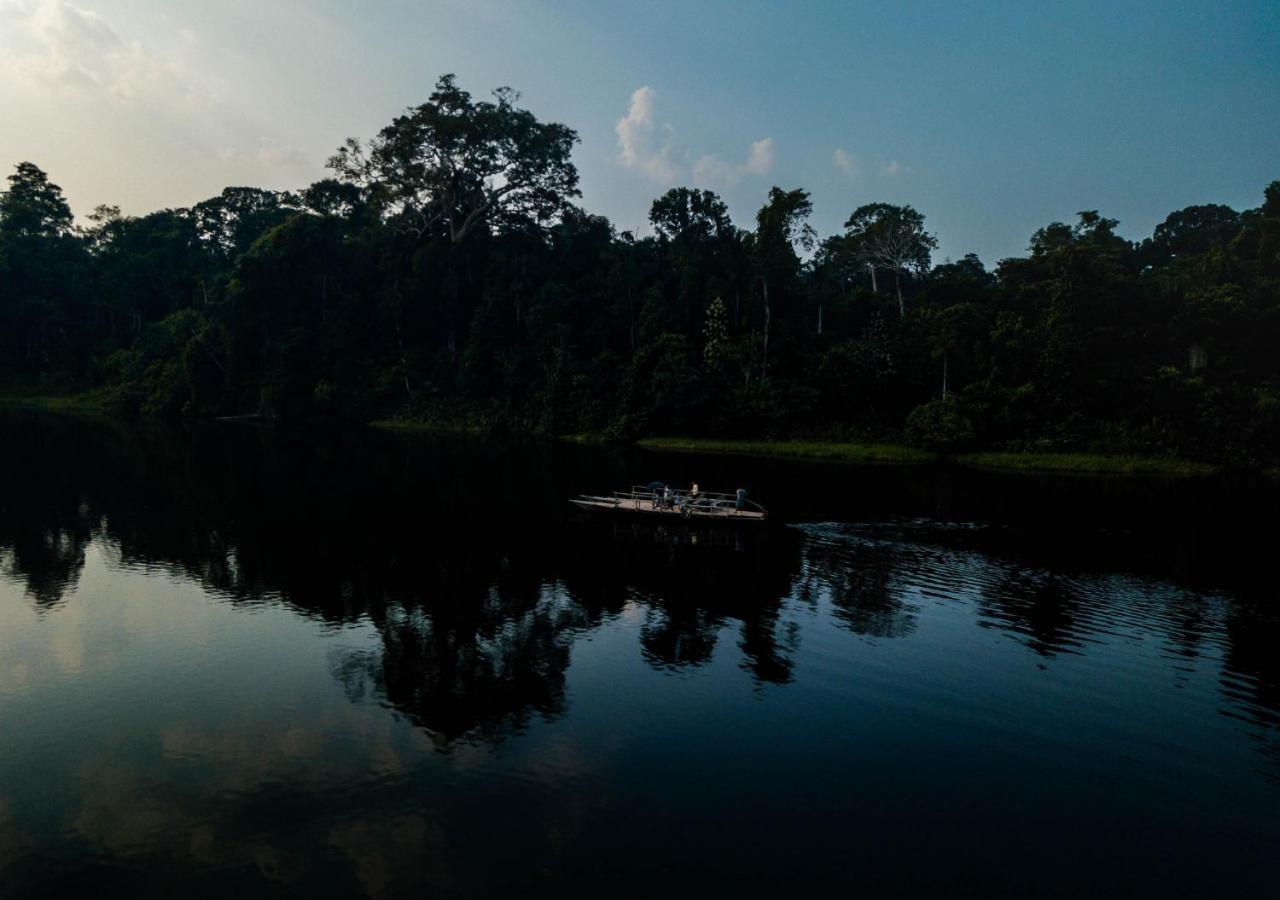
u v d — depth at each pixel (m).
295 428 71.94
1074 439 54.28
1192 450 52.00
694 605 19.19
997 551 24.97
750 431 64.44
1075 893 8.95
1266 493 40.50
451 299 85.44
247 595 19.58
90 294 103.12
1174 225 87.56
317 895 8.67
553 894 8.70
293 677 14.62
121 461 44.06
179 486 36.19
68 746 12.00
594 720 13.01
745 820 10.20
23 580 20.67
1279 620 18.34
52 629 17.03
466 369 79.75
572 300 79.75
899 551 24.88
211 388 81.50
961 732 12.76
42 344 99.12
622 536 26.61
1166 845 9.89
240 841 9.66
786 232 68.88
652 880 8.97
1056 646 16.56
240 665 15.16
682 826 10.04
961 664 15.54
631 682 14.56
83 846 9.59
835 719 13.16
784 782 11.16
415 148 82.81
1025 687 14.50
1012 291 67.31
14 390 96.25
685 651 16.14
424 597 19.59
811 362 66.94
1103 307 59.66
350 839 9.69
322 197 91.38
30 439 53.59
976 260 94.25
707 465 49.44
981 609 18.97
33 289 99.12
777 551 24.67
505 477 41.44
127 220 106.31
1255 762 11.94
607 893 8.73
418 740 12.27
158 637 16.61
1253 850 9.81
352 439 62.66
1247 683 14.75
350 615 18.17
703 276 75.44
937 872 9.26
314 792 10.75
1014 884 9.08
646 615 18.39
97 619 17.69
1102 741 12.53
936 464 53.28
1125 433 54.22
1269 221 62.62
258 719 12.93
